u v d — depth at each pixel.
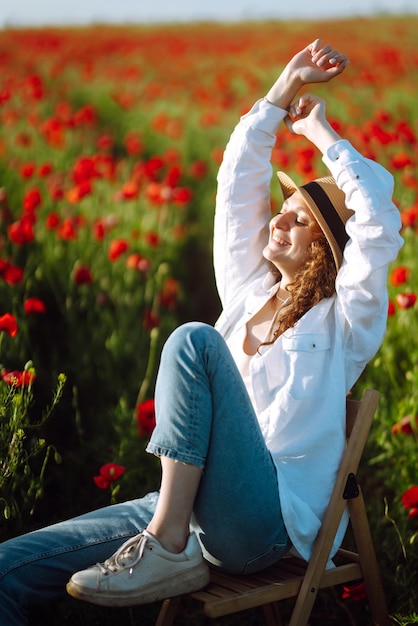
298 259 2.63
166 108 12.57
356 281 2.46
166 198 6.15
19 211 7.14
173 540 2.23
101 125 11.80
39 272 5.14
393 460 3.74
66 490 3.49
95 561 2.38
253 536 2.30
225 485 2.26
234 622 3.02
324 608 3.06
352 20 19.14
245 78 14.01
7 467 2.80
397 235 2.46
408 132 6.37
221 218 2.91
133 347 4.98
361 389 4.33
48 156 8.62
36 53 15.83
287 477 2.43
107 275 5.97
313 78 2.80
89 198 7.07
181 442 2.22
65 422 4.12
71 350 4.77
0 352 3.85
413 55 14.23
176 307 5.99
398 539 3.15
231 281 2.89
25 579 2.32
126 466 3.56
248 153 2.87
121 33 19.02
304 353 2.51
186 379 2.21
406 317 4.54
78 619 2.89
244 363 2.68
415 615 2.74
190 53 17.27
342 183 2.53
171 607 2.48
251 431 2.28
